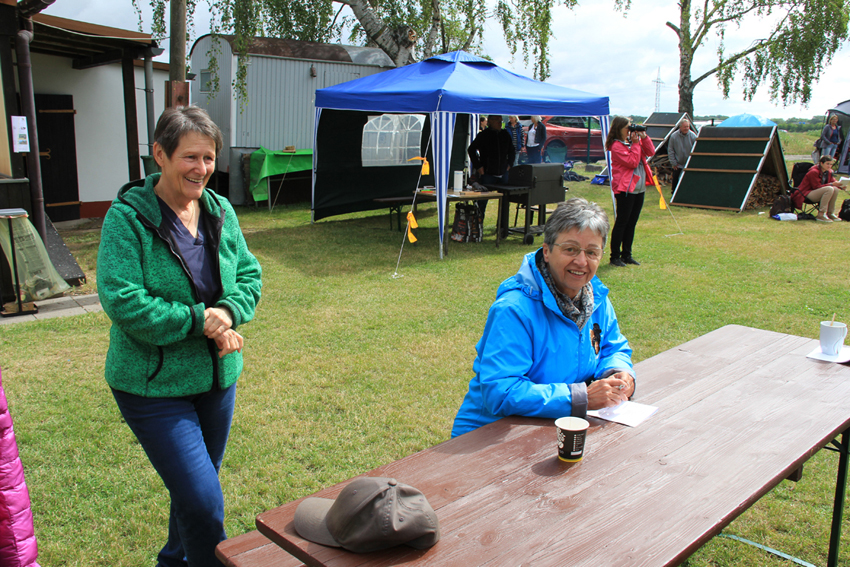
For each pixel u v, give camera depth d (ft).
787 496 9.51
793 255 27.09
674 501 5.09
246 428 11.31
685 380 7.85
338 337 16.43
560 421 5.70
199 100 42.11
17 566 6.16
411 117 39.06
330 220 36.37
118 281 5.70
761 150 40.55
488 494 5.16
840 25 56.34
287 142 41.45
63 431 10.99
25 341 15.64
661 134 53.36
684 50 64.08
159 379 5.99
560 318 6.91
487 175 30.27
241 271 6.97
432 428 11.42
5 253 18.16
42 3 18.52
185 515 5.95
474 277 23.06
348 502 4.37
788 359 8.68
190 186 6.06
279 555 4.74
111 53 30.30
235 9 35.68
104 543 8.13
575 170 64.85
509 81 29.32
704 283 22.40
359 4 42.75
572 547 4.47
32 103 19.77
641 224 35.53
